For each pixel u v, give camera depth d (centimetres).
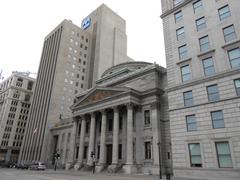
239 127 2686
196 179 2767
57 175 3422
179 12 3959
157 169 3831
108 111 5100
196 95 3234
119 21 11738
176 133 3325
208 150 2894
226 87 2934
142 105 4594
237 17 3075
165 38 4038
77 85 9100
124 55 11306
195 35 3544
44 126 7850
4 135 10900
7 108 11394
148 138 4259
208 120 3002
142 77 4888
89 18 11388
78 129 6019
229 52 3059
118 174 3759
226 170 2656
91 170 4778
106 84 5703
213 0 3450
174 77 3647
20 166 6981
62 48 9012
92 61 10012
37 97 9362
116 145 4416
